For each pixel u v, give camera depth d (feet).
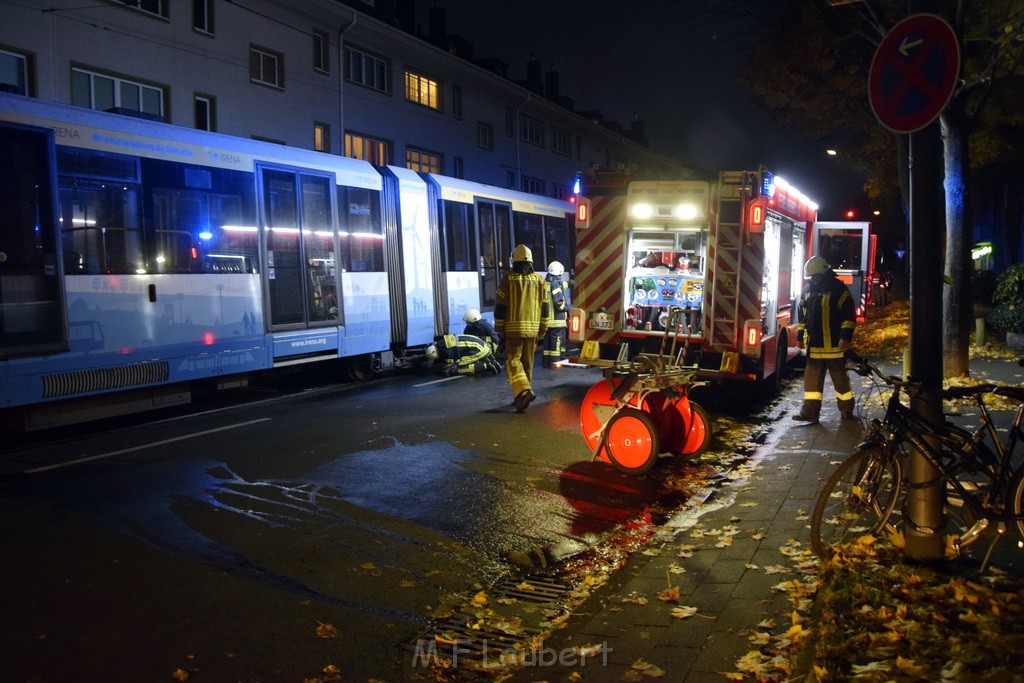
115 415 31.86
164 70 68.69
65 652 13.05
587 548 18.39
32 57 58.44
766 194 32.83
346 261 42.39
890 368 44.21
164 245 32.50
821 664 10.78
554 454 26.66
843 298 29.71
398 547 18.19
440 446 27.61
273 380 45.03
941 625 11.75
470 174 117.91
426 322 48.57
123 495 21.49
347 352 42.14
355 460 25.58
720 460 25.99
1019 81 48.75
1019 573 13.89
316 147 87.25
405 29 105.91
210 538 18.37
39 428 28.04
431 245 49.55
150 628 13.97
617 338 35.88
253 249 36.70
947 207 37.01
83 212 29.50
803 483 21.49
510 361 34.12
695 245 34.99
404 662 13.05
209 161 34.68
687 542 17.63
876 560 14.66
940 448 14.47
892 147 58.90
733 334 33.45
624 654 12.44
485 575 16.88
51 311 28.19
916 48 14.06
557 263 47.70
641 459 23.77
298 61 83.30
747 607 13.78
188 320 33.40
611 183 35.73
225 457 25.84
